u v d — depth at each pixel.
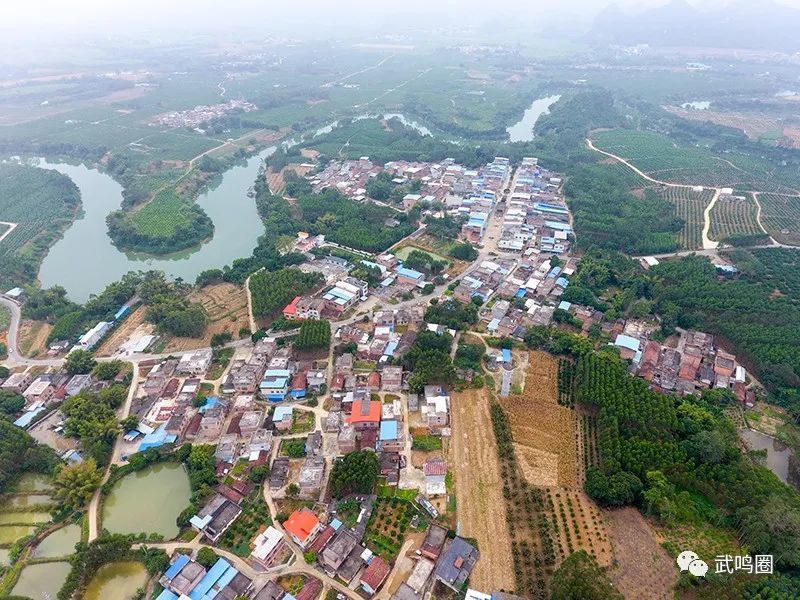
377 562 101.94
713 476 117.81
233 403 146.75
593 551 105.19
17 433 132.38
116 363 160.88
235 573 101.50
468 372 152.75
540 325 175.12
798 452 127.88
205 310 191.75
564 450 128.88
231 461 127.31
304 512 110.88
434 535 107.00
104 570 106.19
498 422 135.62
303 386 148.75
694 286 189.12
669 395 145.88
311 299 185.38
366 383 149.62
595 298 189.88
